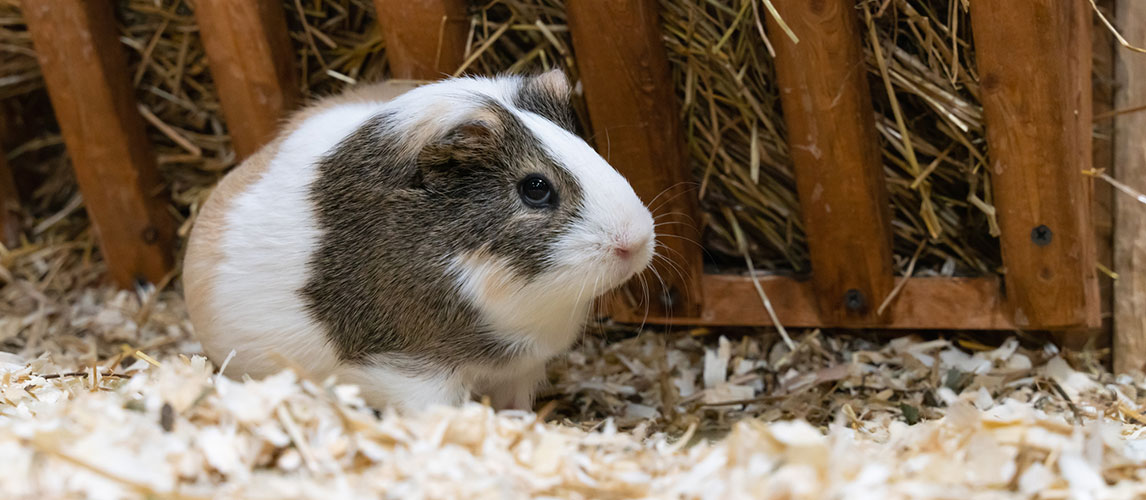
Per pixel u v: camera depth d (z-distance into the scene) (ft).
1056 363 3.38
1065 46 3.06
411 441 2.76
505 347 3.08
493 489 2.65
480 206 2.99
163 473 2.65
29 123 3.89
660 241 3.39
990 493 2.69
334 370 3.12
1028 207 3.21
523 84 3.10
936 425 2.90
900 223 3.43
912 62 3.21
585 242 2.96
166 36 3.59
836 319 3.44
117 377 3.15
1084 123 3.17
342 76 3.48
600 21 3.17
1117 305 3.36
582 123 3.42
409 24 3.28
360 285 3.05
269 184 3.11
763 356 3.53
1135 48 3.10
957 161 3.31
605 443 2.86
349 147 3.06
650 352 3.56
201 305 3.16
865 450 2.86
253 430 2.75
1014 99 3.10
